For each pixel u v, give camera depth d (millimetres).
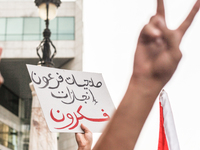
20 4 22703
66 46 21516
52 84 1369
